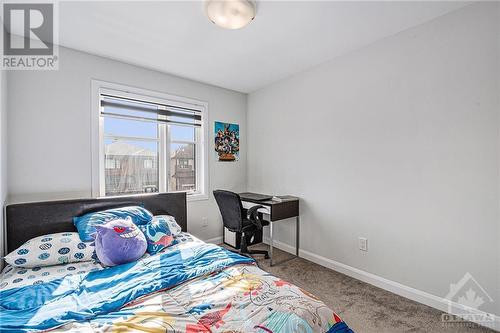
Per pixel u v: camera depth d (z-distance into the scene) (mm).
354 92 2473
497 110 1661
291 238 3193
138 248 1888
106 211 2230
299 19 1918
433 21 1937
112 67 2582
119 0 1674
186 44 2299
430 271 1977
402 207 2135
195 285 1397
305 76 2965
